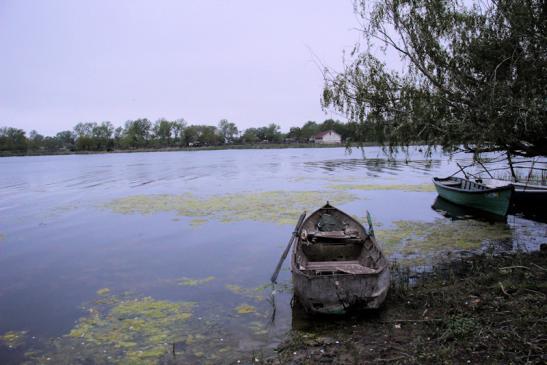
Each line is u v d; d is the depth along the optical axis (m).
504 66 8.61
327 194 21.02
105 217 16.95
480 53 8.86
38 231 14.82
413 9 9.09
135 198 21.69
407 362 5.31
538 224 13.12
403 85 9.24
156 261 10.83
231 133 133.75
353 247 9.09
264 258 10.73
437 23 9.06
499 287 7.22
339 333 6.46
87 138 119.00
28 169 50.03
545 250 9.59
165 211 17.70
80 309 7.95
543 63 8.08
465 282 7.78
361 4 11.67
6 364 6.05
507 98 7.91
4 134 114.94
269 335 6.61
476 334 5.69
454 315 6.34
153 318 7.42
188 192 23.36
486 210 14.34
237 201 19.48
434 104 8.68
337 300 6.73
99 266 10.59
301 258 8.27
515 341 5.41
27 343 6.67
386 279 7.06
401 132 9.16
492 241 11.18
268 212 16.62
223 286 8.87
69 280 9.62
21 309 8.04
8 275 10.10
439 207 16.80
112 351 6.32
